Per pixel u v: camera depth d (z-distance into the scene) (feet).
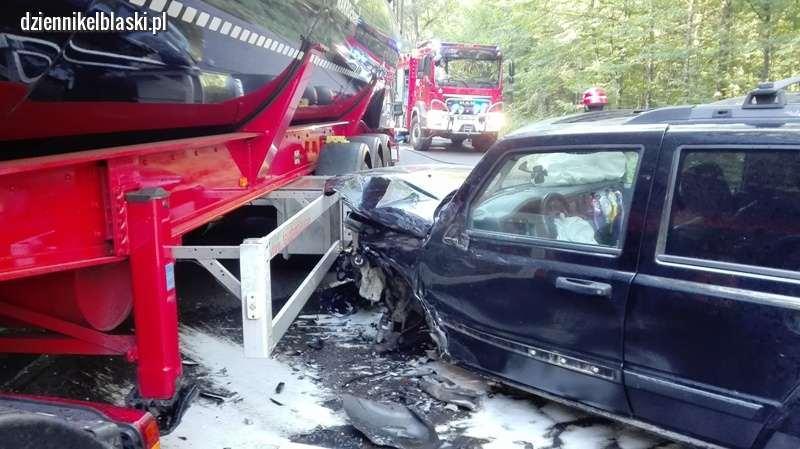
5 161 6.81
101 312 8.56
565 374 8.96
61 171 7.14
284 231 10.39
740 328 7.15
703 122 8.07
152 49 8.05
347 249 14.79
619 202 8.52
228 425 9.95
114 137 10.06
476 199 10.43
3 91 6.44
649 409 8.13
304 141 18.98
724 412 7.36
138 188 8.70
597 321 8.43
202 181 11.32
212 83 10.67
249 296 8.95
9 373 11.48
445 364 12.10
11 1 5.66
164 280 8.14
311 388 11.24
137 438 6.18
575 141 9.13
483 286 9.94
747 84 39.11
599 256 8.51
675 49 40.32
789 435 6.88
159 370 8.10
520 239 9.57
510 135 10.30
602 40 48.01
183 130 12.16
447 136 63.16
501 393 10.91
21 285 8.38
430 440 9.32
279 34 11.76
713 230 7.61
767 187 7.27
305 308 15.30
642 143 8.38
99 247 7.77
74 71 7.09
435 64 60.54
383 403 10.16
